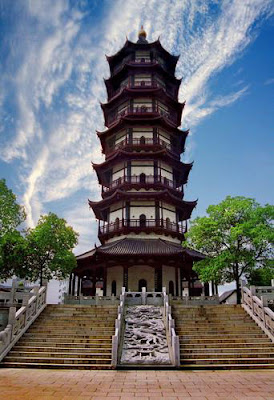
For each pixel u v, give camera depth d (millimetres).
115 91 51656
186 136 47969
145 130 45312
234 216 30219
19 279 31609
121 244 37844
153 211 40969
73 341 18406
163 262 36656
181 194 44062
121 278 38938
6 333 17344
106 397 10539
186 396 10688
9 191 32375
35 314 21750
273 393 11062
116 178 44156
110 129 46094
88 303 29750
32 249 31547
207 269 29047
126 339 18391
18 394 10875
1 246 29781
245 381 12953
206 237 30547
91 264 38875
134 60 50625
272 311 20969
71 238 33812
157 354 16688
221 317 22250
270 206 29422
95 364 15922
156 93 46500
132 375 14141
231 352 17297
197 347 17719
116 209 42406
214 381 12953
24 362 16391
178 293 39031
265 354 16953
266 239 27266
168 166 44906
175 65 53406
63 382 12711
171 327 17891
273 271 27859
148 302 25844
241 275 29328
